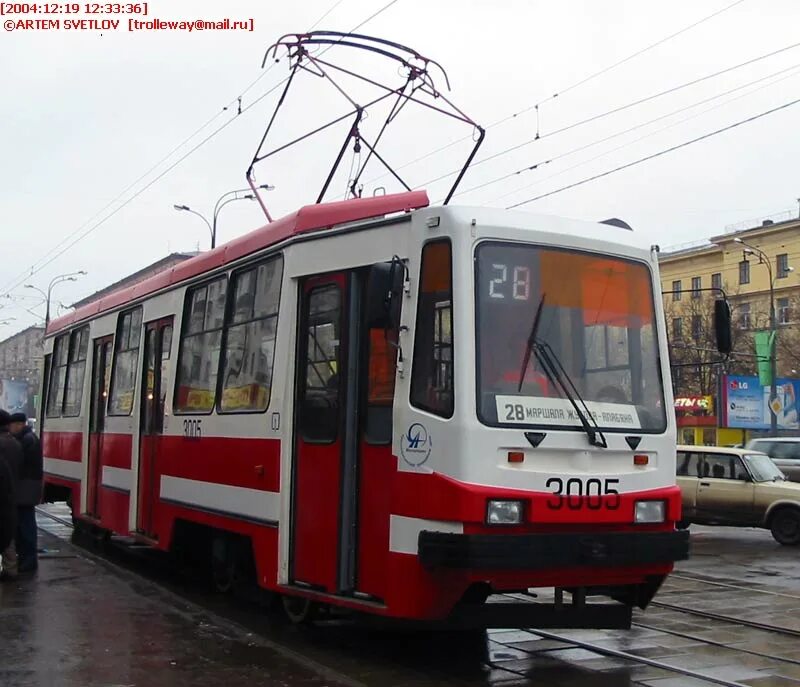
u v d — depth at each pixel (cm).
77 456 1402
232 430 873
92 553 1310
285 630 827
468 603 657
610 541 652
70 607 891
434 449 643
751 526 1700
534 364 668
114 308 1300
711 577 1228
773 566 1355
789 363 5209
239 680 645
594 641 798
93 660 693
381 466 695
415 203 757
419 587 643
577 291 702
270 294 839
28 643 743
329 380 748
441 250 672
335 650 753
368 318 660
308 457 763
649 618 912
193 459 956
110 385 1277
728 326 733
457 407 636
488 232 673
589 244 714
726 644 793
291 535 775
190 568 1173
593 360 695
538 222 697
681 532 690
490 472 631
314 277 782
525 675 680
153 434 1088
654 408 714
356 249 739
